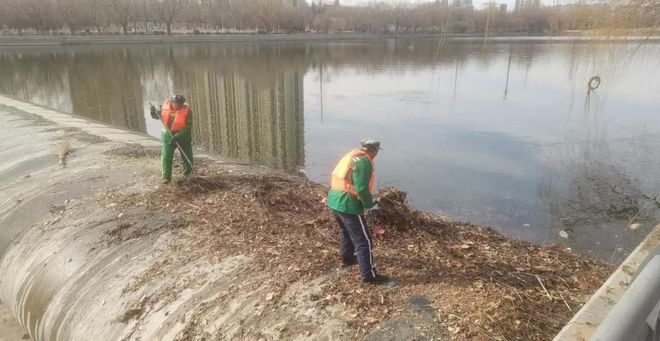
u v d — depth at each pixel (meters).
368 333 3.91
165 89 27.17
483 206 9.75
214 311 4.61
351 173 4.42
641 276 1.94
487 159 12.98
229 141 15.12
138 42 63.00
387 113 19.27
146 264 5.57
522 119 17.95
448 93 24.02
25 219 7.14
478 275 4.82
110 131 13.22
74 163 9.37
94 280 5.55
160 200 7.20
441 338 3.77
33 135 12.16
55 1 62.59
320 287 4.64
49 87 28.61
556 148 14.02
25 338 6.01
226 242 5.81
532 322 3.99
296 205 7.01
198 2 81.38
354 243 4.58
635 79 26.34
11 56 46.72
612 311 1.83
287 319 4.27
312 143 14.84
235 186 7.84
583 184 10.94
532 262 5.41
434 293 4.41
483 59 41.06
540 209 9.59
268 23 79.62
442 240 5.99
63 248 6.18
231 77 31.59
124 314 4.96
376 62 40.38
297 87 26.78
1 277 6.51
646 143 14.53
